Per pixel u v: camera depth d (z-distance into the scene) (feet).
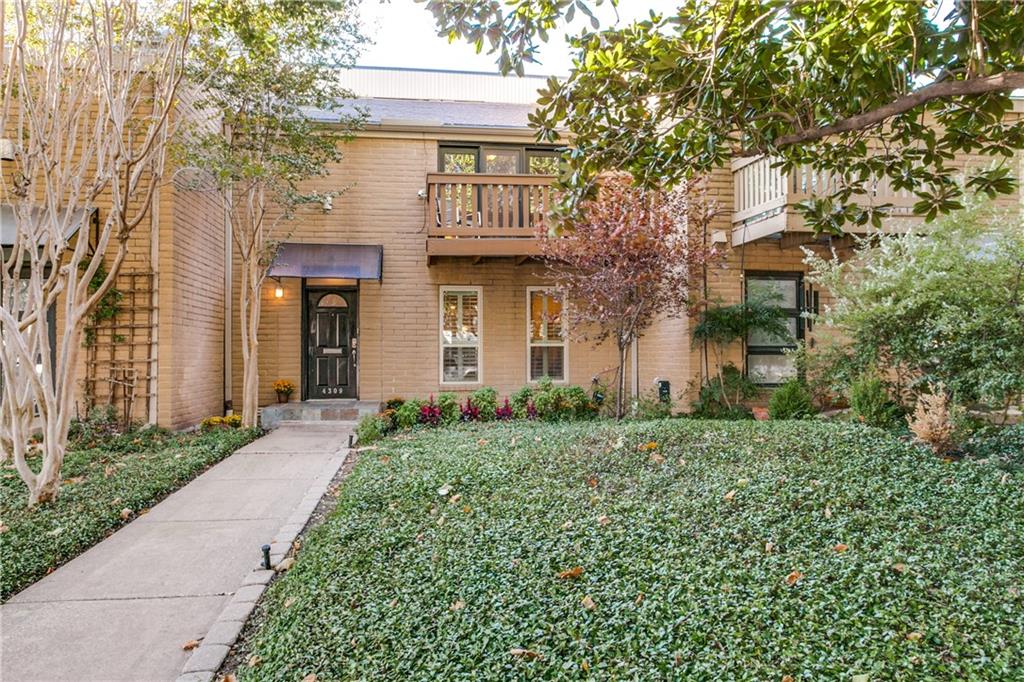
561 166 12.35
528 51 10.50
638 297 25.79
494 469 17.33
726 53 10.69
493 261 35.88
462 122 38.29
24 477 16.19
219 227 33.58
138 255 27.04
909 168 12.17
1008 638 8.34
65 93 20.76
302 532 15.07
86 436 24.50
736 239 30.40
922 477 14.79
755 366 31.27
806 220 13.24
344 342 35.47
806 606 9.27
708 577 10.29
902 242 21.79
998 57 9.51
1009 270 18.84
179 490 19.07
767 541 11.62
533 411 30.22
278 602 10.91
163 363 27.09
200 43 24.81
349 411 32.83
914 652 8.04
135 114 23.99
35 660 9.28
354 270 32.73
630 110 11.78
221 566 13.09
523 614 9.51
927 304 20.39
